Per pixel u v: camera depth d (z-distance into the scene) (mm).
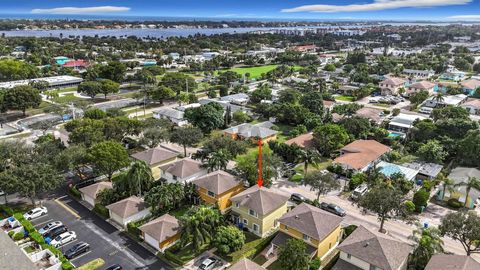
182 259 51844
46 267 50062
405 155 88625
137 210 61531
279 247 50438
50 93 150375
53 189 67500
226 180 65625
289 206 65500
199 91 171875
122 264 50938
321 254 51562
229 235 51438
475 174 73250
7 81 176750
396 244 46875
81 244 53781
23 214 63219
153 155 78688
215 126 106750
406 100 153250
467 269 40250
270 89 156250
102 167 70438
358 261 46094
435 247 47188
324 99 146500
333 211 64000
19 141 81625
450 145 87250
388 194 55844
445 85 165625
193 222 51125
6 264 42656
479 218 48781
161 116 122562
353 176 74375
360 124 101312
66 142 94062
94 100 150750
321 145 90938
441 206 67125
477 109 125375
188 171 71625
